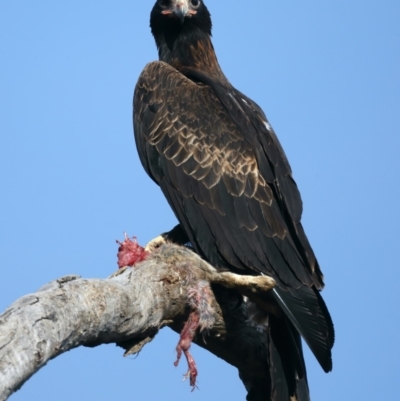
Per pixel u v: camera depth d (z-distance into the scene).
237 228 13.09
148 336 10.49
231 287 11.62
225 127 13.83
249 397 12.95
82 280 9.21
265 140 13.93
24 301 8.16
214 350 12.40
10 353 7.52
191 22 16.52
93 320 8.95
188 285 11.02
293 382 11.77
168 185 13.71
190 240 13.33
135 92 14.85
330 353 11.98
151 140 14.11
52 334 8.07
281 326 12.11
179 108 14.12
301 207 13.46
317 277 12.84
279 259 12.83
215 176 13.41
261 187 13.34
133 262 11.32
